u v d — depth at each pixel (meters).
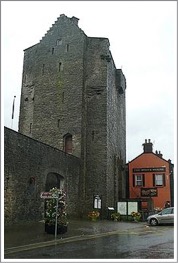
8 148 18.19
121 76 37.31
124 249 11.66
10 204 18.17
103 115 30.70
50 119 31.16
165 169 38.00
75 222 22.95
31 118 32.69
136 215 26.36
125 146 40.72
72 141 29.78
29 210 19.97
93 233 16.89
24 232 15.79
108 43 32.81
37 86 32.69
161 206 37.06
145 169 38.59
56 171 23.98
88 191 29.20
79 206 27.94
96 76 31.72
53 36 33.47
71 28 32.84
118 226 21.36
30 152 20.50
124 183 38.12
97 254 10.57
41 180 21.58
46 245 12.79
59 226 15.77
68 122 30.33
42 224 19.25
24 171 19.69
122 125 39.19
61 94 31.36
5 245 12.20
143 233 17.56
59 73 32.03
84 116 30.70
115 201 31.67
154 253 10.87
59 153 24.80
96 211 27.12
